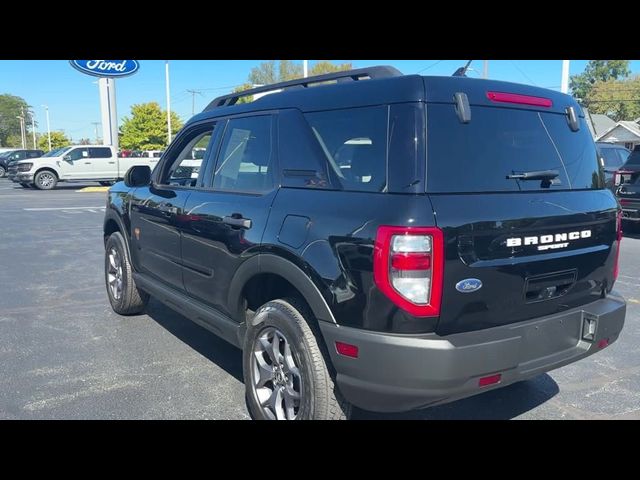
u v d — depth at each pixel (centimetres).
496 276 272
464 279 262
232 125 394
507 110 307
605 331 315
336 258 274
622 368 448
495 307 275
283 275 304
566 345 307
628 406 380
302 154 321
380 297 257
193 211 396
